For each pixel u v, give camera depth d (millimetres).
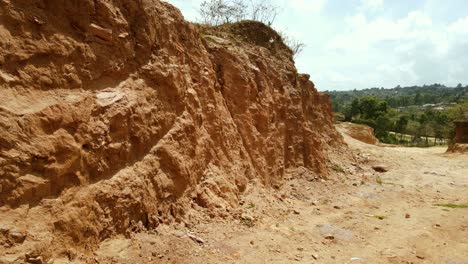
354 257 6395
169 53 6961
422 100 116188
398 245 7078
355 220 8414
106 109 5113
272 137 10570
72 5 4859
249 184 8781
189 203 6641
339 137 17344
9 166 3676
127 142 5449
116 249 4770
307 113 14578
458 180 13641
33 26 4312
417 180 13344
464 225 8391
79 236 4305
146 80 6133
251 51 11445
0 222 3510
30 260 3592
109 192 4906
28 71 4172
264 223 7301
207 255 5488
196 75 7906
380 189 11672
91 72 5062
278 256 5980
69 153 4359
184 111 7039
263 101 10500
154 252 5066
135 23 6125
